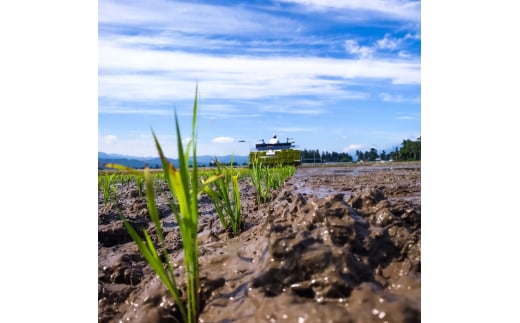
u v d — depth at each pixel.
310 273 2.10
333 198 2.72
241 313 1.98
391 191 6.33
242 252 2.66
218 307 2.11
